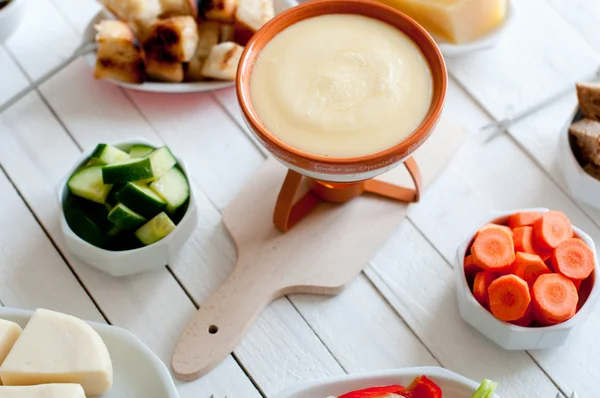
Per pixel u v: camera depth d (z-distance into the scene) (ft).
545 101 3.06
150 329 2.71
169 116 3.08
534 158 2.98
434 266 2.80
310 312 2.73
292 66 2.59
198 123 3.07
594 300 2.54
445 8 3.03
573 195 2.88
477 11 3.05
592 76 3.12
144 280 2.78
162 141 3.03
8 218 2.88
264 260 2.78
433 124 2.48
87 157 2.80
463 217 2.88
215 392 2.61
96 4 3.30
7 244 2.84
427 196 2.91
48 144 3.02
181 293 2.77
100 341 2.48
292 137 2.50
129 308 2.74
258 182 2.92
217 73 3.00
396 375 2.48
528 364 2.64
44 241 2.84
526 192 2.91
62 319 2.49
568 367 2.63
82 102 3.10
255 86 2.58
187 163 2.99
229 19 3.07
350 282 2.77
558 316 2.51
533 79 3.12
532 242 2.62
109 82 3.13
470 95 3.10
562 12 3.27
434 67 2.57
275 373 2.64
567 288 2.52
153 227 2.70
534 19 3.25
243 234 2.82
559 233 2.60
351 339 2.69
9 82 3.14
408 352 2.67
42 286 2.77
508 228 2.66
